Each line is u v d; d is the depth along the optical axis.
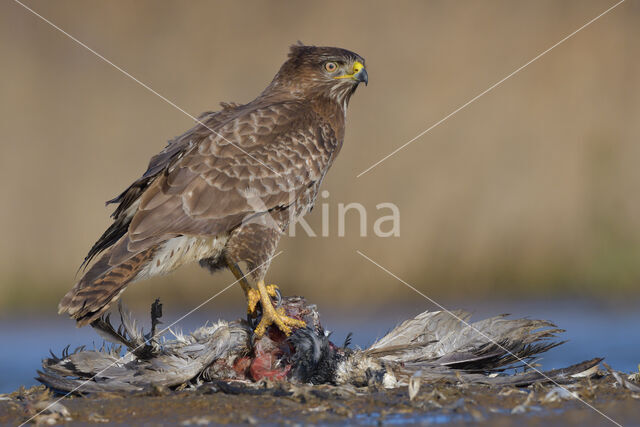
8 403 6.62
